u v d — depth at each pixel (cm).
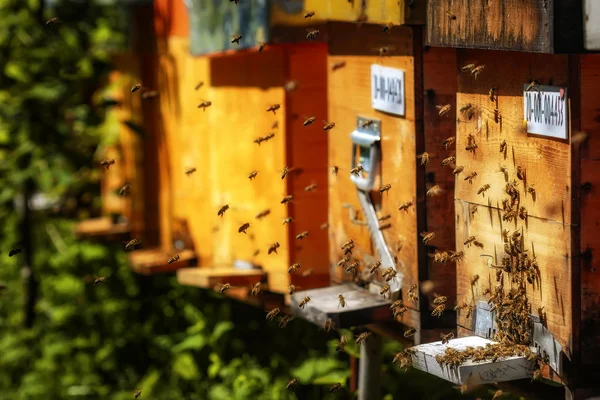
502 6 642
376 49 838
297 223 1054
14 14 1532
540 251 662
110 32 1520
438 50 786
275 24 990
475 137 723
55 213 1738
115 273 1620
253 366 1225
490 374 657
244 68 1096
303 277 1059
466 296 748
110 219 1571
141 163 1452
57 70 1515
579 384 646
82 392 1472
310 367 1075
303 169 1048
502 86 689
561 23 592
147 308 1584
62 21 1530
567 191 635
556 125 639
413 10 759
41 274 1673
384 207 845
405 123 803
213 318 1342
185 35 1289
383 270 848
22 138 1504
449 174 797
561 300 647
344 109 905
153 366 1480
